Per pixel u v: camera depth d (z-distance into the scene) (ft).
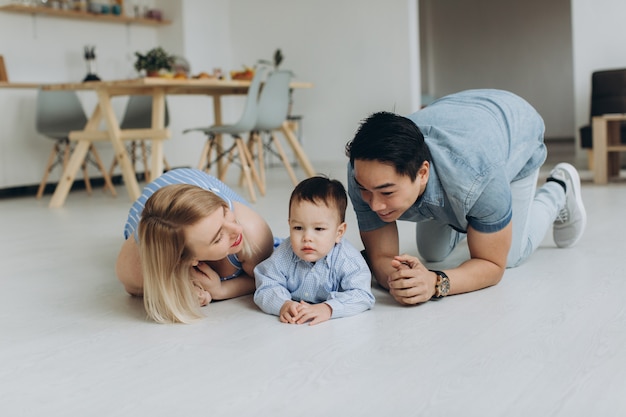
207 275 5.86
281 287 5.57
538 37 33.88
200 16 24.52
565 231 7.60
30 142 17.58
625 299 5.50
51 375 4.37
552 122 34.04
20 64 19.58
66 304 6.25
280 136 25.79
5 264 8.37
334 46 24.68
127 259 6.04
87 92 18.95
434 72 35.96
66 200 16.12
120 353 4.73
